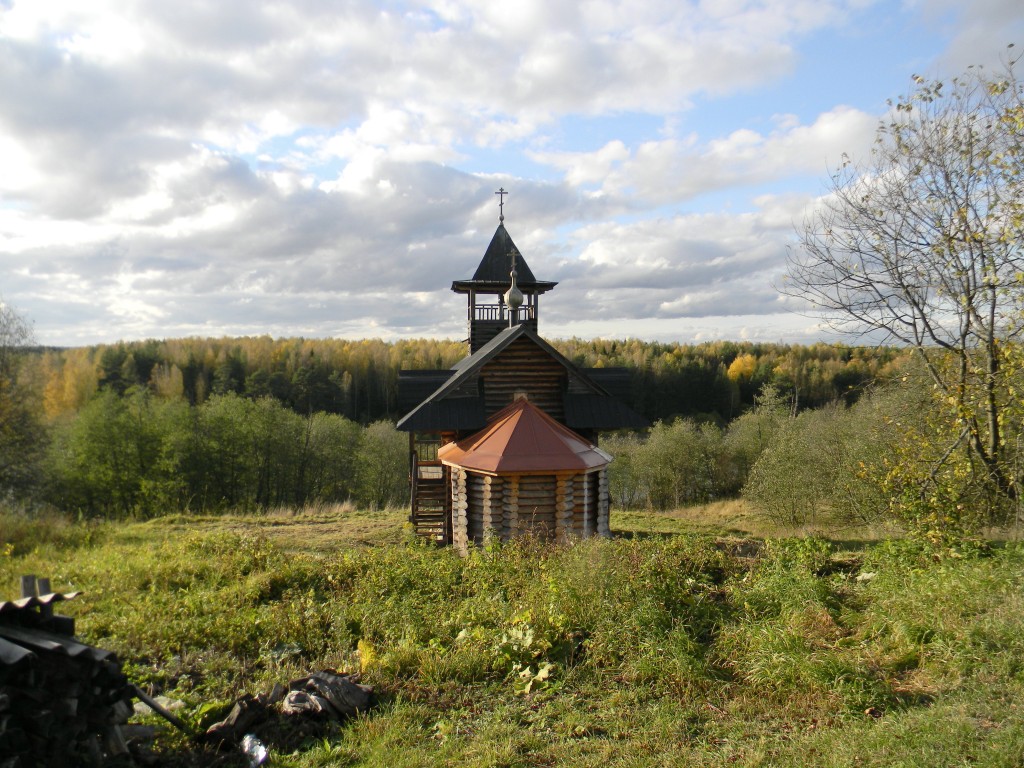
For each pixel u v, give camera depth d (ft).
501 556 37.11
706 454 144.66
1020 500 35.12
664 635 24.36
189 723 19.30
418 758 17.60
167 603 30.78
